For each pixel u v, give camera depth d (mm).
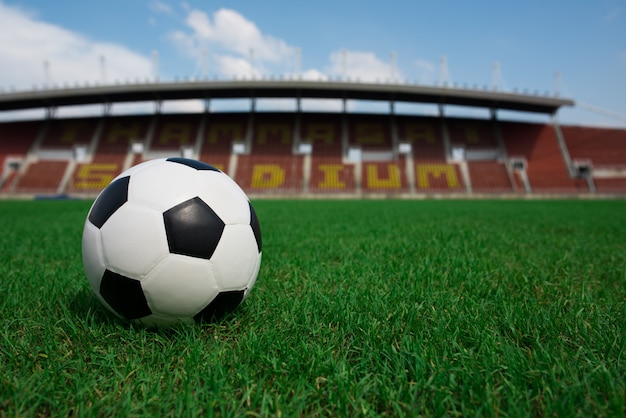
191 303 1955
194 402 1370
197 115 38781
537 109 37250
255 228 2250
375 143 36688
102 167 34156
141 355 1806
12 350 1795
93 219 2012
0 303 2533
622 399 1361
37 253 4551
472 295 2725
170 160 2172
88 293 2693
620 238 6223
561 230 7457
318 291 2688
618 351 1820
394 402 1382
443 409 1359
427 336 1975
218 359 1677
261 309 2363
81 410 1351
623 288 3055
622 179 32938
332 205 19688
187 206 1937
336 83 32719
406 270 3406
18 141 35969
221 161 35156
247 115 38875
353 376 1572
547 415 1321
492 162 35156
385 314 2266
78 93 33062
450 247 4816
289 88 33125
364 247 4793
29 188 32094
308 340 1950
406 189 33094
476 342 1905
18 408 1394
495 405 1379
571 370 1602
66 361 1712
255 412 1349
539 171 34219
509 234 6543
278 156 35719
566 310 2496
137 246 1867
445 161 35531
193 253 1904
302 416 1383
